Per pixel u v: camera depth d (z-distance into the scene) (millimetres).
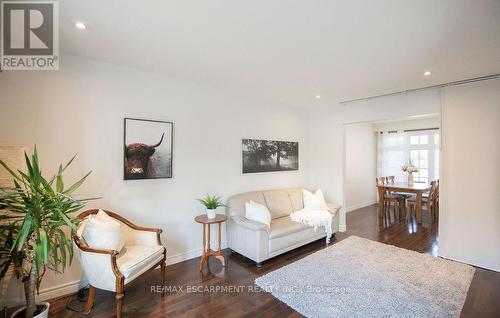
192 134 3418
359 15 1763
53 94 2432
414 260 3270
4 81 2225
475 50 2330
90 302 2199
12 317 1877
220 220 3039
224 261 3145
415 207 5707
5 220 2051
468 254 3215
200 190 3512
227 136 3824
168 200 3201
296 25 1909
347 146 6367
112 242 2215
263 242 3197
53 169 2432
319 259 3316
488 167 3078
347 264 3152
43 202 1819
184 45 2275
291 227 3535
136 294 2506
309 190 5078
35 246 1801
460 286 2619
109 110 2752
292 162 4855
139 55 2516
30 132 2324
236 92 3871
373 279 2766
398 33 2018
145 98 2996
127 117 2865
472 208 3189
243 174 4059
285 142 4715
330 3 1621
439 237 3439
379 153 7262
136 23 1889
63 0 1584
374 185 7367
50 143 2418
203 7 1675
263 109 4340
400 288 2574
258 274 2932
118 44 2260
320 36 2082
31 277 1871
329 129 4883
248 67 2824
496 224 3035
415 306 2266
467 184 3221
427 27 1920
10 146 2154
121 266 2096
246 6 1662
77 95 2559
